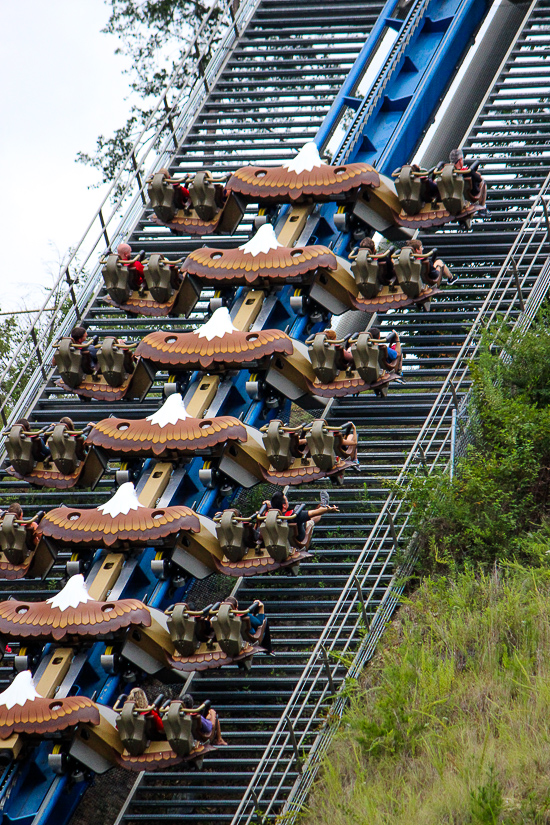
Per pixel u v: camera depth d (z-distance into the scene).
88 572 58.16
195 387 63.69
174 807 55.91
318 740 52.50
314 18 104.31
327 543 65.06
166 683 56.78
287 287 67.75
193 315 83.81
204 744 51.28
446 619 54.25
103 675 54.78
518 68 96.44
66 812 52.12
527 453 60.34
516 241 72.75
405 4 99.81
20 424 63.38
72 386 66.62
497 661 50.38
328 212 73.25
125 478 60.62
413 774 46.47
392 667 51.91
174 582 57.00
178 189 72.50
